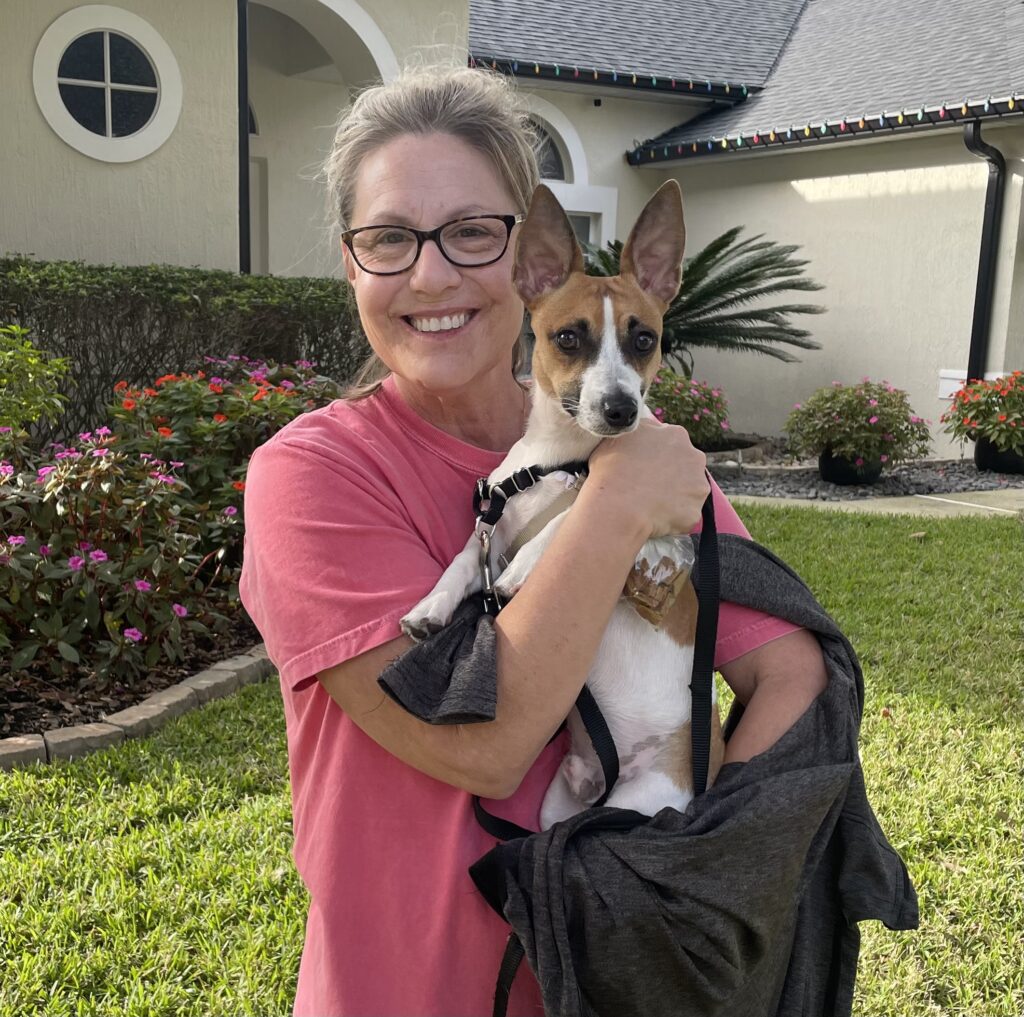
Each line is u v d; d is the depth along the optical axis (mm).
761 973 1611
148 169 9930
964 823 3881
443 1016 1591
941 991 3061
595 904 1466
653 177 15594
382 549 1674
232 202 10344
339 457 1754
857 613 6320
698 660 1734
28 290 8133
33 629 4770
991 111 11305
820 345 13312
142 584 4738
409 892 1631
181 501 5500
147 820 3834
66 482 4844
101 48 9617
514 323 1942
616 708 1938
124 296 8547
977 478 11781
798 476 11844
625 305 2180
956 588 6906
